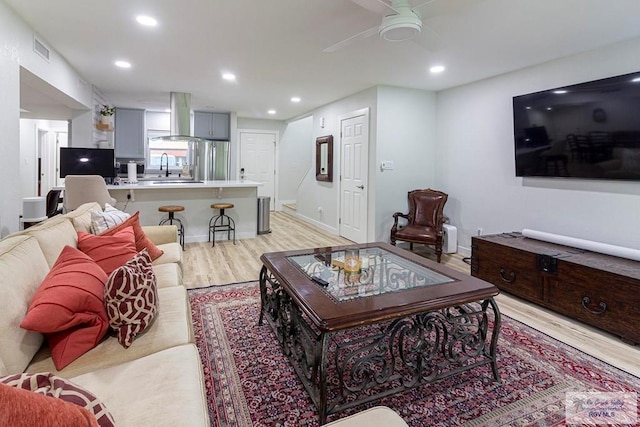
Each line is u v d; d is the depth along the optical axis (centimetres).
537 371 199
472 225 450
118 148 680
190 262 411
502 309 290
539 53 331
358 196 515
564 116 327
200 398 114
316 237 562
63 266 148
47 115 512
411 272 223
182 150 763
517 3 233
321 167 637
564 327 256
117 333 146
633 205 292
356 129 516
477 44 309
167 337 149
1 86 247
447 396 177
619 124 287
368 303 168
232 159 743
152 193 488
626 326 232
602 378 193
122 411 104
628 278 230
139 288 151
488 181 426
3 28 248
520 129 368
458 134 466
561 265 272
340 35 300
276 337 221
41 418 68
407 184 491
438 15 241
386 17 222
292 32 293
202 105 641
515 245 320
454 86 464
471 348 200
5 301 115
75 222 216
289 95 539
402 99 478
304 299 173
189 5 248
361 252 267
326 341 154
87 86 464
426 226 455
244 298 299
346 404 160
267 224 592
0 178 250
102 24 281
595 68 316
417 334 184
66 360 128
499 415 164
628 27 270
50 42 322
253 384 185
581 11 245
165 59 368
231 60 368
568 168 328
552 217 355
